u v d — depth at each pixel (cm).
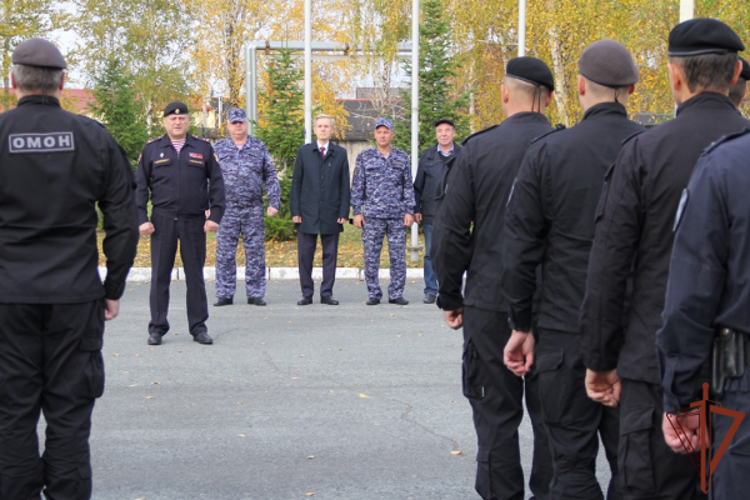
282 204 1500
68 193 335
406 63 1655
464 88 2603
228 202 978
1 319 326
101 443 489
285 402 576
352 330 836
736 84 282
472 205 368
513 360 341
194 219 772
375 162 984
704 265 220
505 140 363
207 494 412
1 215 332
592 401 316
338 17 3216
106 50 3353
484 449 362
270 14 3103
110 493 413
